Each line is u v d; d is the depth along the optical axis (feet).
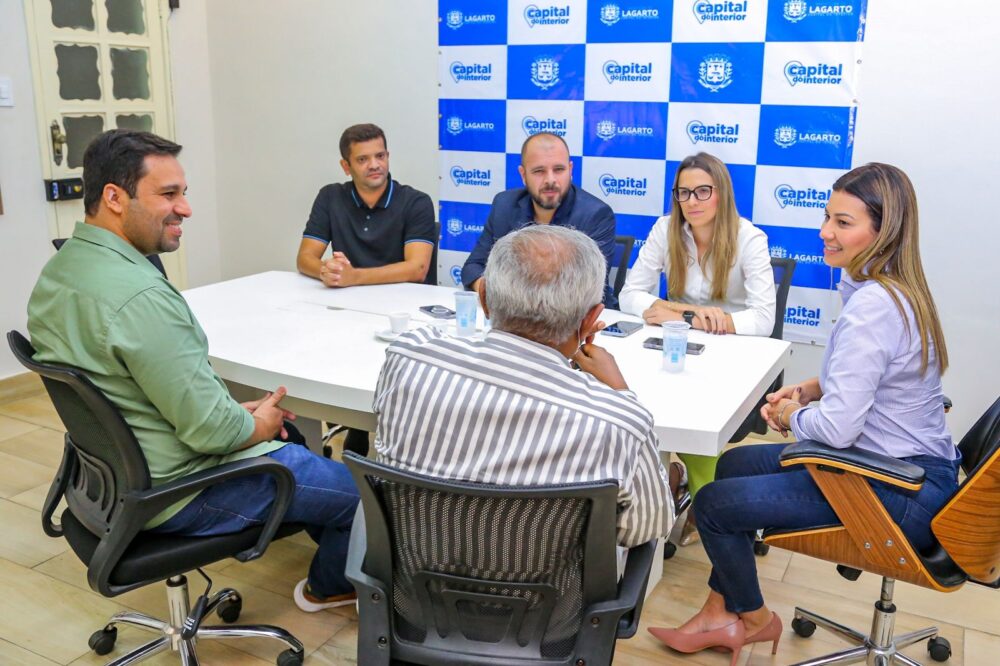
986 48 9.46
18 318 12.57
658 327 8.39
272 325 8.11
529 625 4.43
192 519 5.77
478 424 4.07
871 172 5.87
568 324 4.18
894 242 5.77
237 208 15.23
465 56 12.61
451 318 8.41
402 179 13.60
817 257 10.92
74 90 12.82
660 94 11.42
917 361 5.74
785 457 5.73
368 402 6.33
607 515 4.01
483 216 13.09
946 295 10.23
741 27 10.73
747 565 6.45
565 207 10.05
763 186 11.06
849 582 8.05
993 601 7.79
